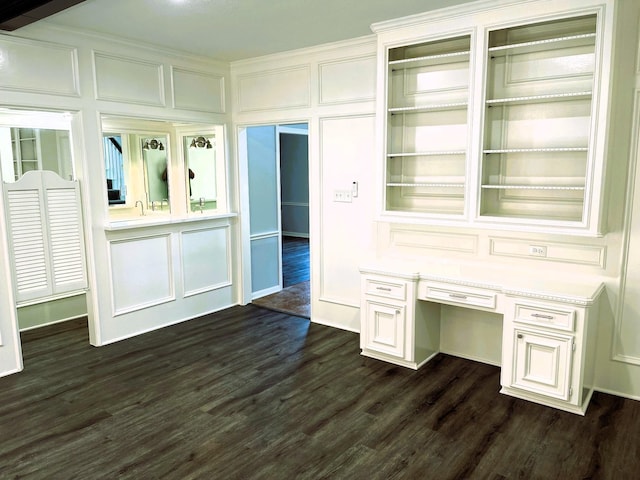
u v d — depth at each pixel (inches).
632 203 114.8
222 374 137.6
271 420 112.4
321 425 110.0
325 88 167.0
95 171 153.2
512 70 127.8
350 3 120.9
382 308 141.3
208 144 199.2
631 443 101.7
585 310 106.7
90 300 157.6
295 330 175.3
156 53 165.3
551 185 125.6
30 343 161.9
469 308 137.3
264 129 212.8
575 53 119.0
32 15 112.9
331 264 176.4
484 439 103.9
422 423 110.5
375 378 134.3
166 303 179.3
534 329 114.0
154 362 146.3
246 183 203.6
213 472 93.3
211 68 185.6
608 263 119.3
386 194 146.3
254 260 215.0
